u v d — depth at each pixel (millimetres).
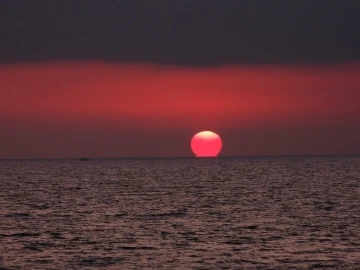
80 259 100625
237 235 121625
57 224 138375
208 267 95125
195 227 132250
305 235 121312
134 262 98375
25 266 96062
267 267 95062
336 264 96750
